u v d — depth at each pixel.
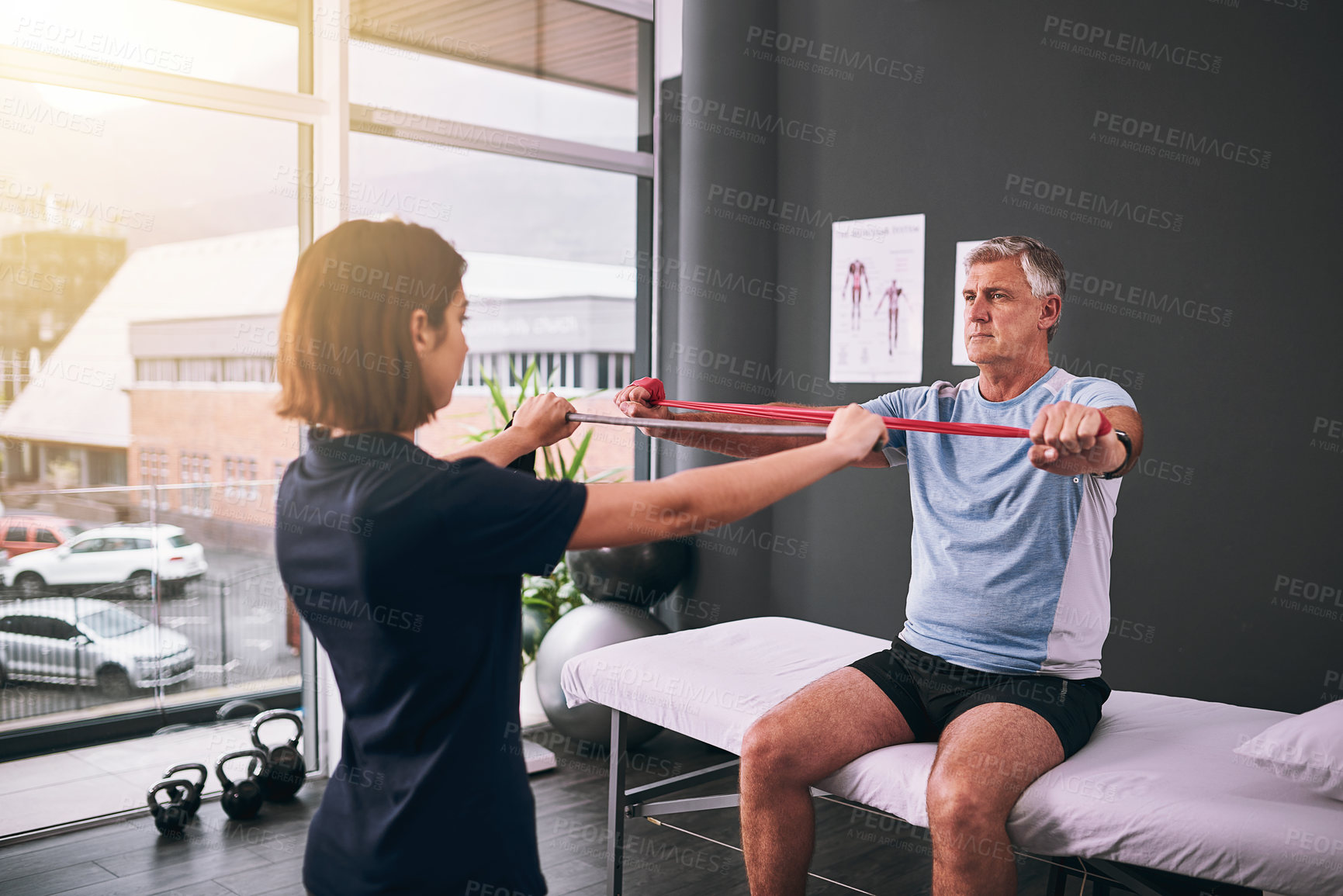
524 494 1.01
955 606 2.06
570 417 1.50
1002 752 1.74
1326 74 2.57
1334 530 2.60
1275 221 2.66
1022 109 3.13
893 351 3.48
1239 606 2.76
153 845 2.78
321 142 3.19
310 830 1.08
